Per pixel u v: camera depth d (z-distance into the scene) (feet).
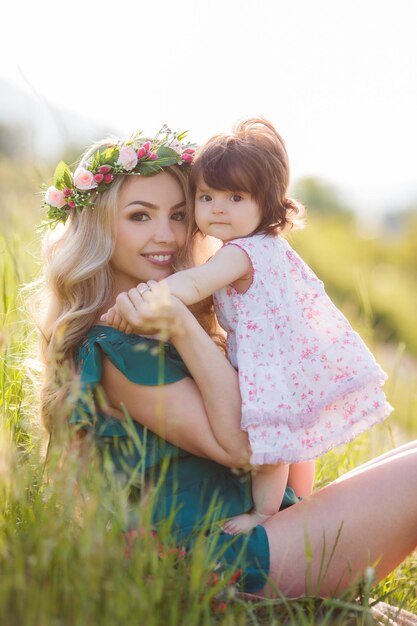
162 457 6.85
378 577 6.94
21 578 4.79
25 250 10.05
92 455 6.35
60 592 5.02
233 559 6.57
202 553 5.63
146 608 5.05
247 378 6.77
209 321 8.16
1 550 5.26
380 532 6.68
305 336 7.18
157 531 6.21
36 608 4.82
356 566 6.69
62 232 7.81
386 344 27.48
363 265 38.40
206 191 7.16
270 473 6.92
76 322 7.41
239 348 6.95
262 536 6.61
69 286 7.44
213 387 6.69
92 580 4.91
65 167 7.66
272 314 7.06
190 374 7.08
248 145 7.03
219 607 5.74
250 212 7.09
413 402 11.85
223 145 7.06
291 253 7.48
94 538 5.11
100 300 7.55
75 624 4.87
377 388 7.33
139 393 6.84
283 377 6.91
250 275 7.07
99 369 6.89
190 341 6.65
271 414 6.68
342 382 7.12
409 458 6.90
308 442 6.96
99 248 7.48
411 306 31.94
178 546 6.38
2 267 9.33
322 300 7.45
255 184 6.98
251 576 6.49
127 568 5.35
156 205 7.48
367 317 12.89
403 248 43.88
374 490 6.77
